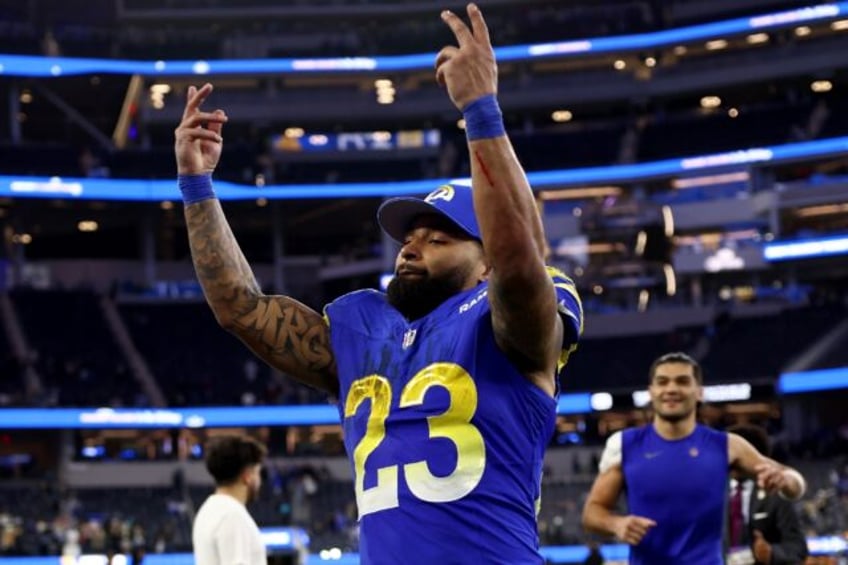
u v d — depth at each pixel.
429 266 12.66
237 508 25.48
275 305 13.60
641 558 25.23
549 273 13.22
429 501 11.61
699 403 26.61
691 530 24.89
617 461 25.50
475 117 11.75
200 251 13.66
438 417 11.78
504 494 11.71
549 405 12.22
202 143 14.12
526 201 11.59
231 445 25.73
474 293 12.41
